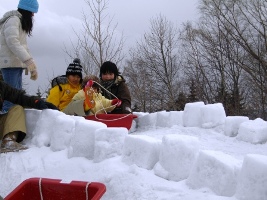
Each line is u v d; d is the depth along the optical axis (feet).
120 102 15.92
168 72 71.72
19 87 15.02
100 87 16.76
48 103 13.65
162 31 72.69
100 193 8.86
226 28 59.93
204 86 70.54
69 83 16.66
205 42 68.54
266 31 59.47
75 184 9.47
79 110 14.69
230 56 64.80
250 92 68.64
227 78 68.69
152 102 71.10
